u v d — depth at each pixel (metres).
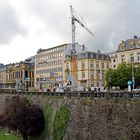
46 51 198.00
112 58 176.75
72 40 173.12
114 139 49.81
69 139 62.41
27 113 75.75
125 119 47.94
